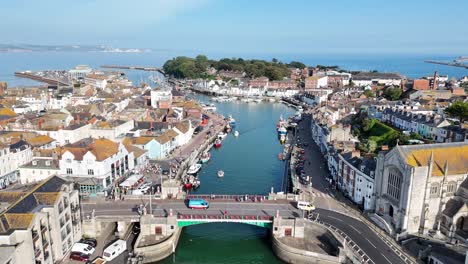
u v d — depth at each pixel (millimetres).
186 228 127312
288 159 193875
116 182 146000
